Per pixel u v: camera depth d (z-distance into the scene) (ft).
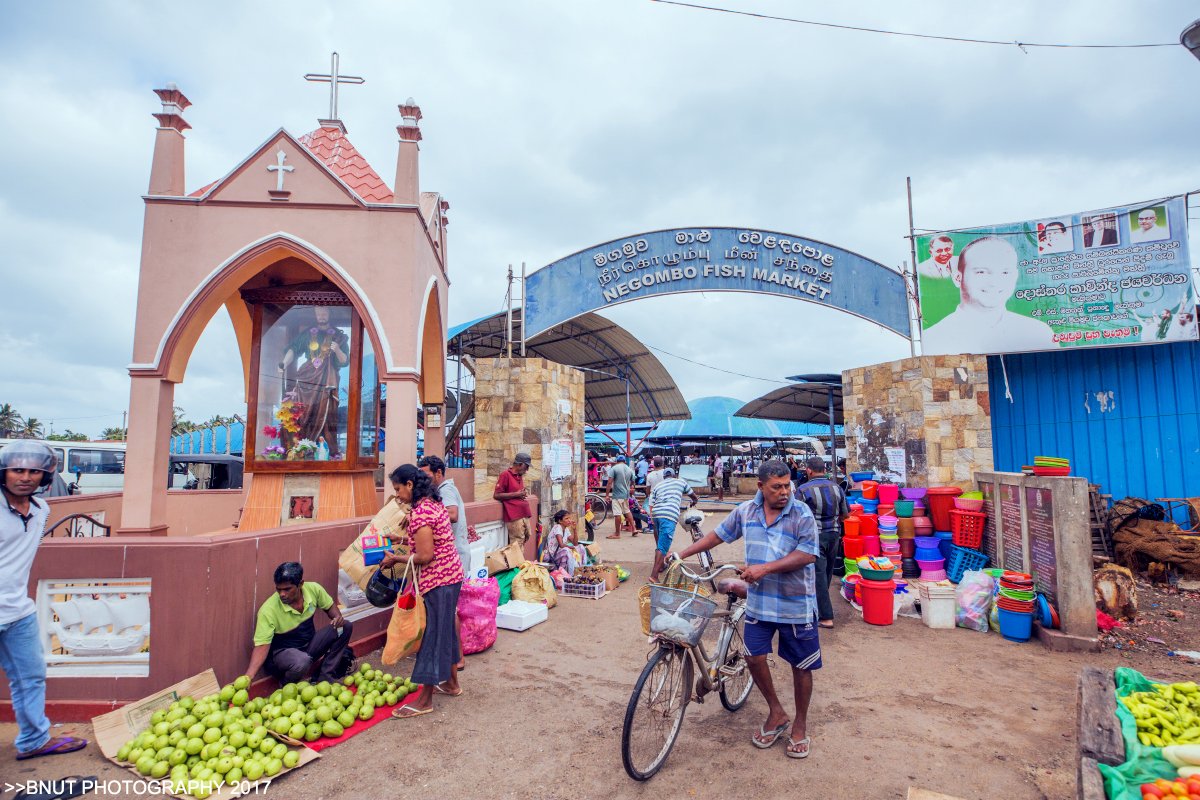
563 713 14.07
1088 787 8.19
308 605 14.85
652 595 11.86
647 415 73.92
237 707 12.51
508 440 32.94
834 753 12.17
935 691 15.39
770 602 12.03
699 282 35.81
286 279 24.91
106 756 11.51
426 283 25.30
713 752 12.25
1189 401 29.96
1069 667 17.15
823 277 35.04
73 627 13.17
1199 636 19.89
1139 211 29.91
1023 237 31.65
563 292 36.52
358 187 24.00
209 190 22.18
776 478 11.89
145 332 21.43
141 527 20.58
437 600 13.99
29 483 11.19
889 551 26.48
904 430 32.17
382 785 11.01
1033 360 34.06
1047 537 20.02
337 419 23.91
